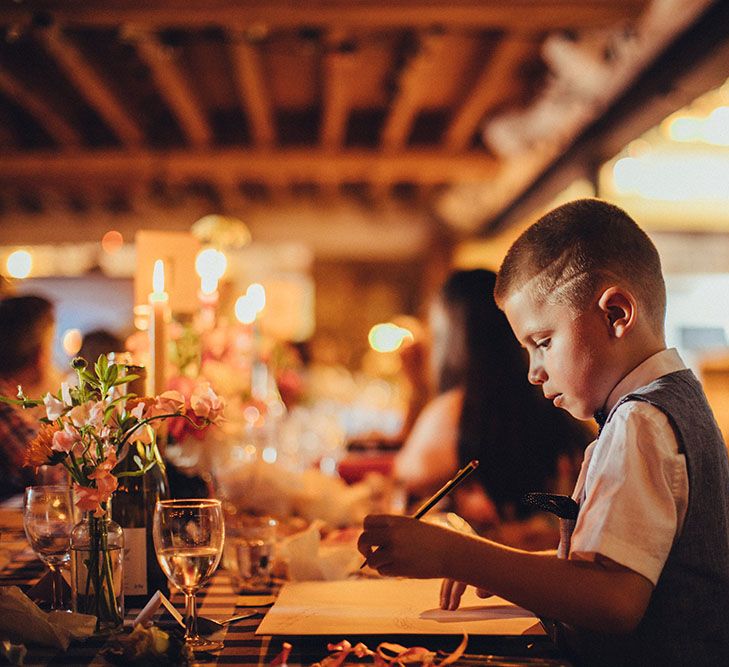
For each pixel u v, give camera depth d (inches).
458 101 228.8
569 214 45.5
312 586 54.0
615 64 158.1
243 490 74.7
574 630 44.4
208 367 81.5
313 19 146.6
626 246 43.9
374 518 42.2
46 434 44.5
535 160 220.5
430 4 144.2
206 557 44.3
